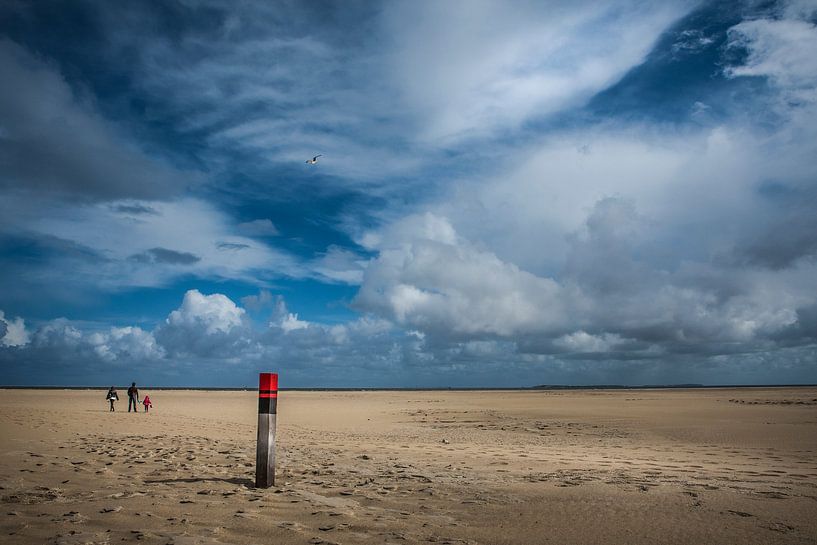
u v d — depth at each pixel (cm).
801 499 589
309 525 472
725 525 469
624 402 4606
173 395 8288
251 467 876
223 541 416
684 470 895
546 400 5531
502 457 1109
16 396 5797
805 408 3272
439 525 474
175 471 808
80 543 405
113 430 1570
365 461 1004
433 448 1326
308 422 2597
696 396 6506
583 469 903
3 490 626
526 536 438
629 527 464
